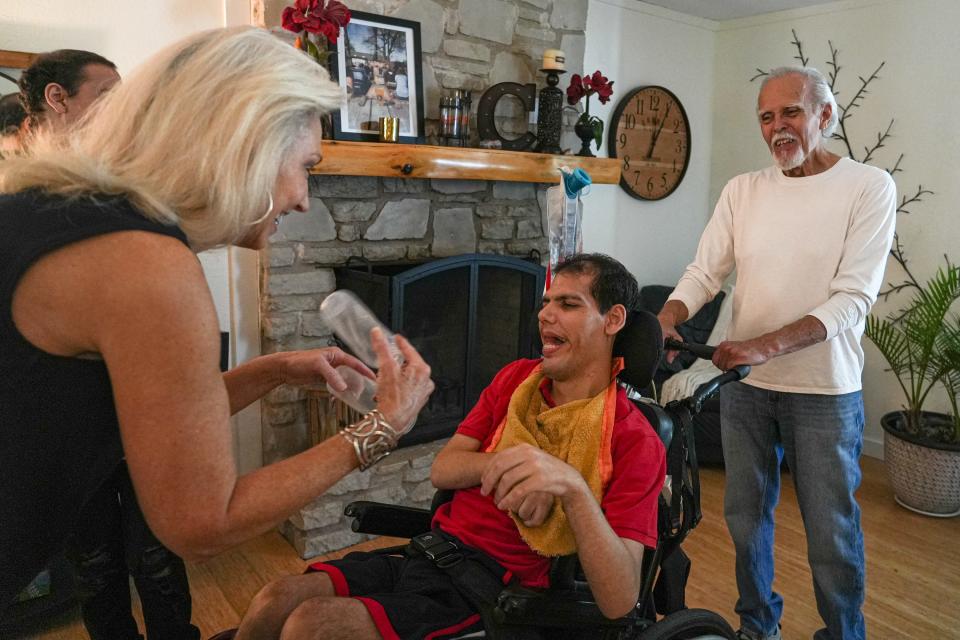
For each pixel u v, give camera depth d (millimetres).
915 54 3381
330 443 843
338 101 863
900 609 2264
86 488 832
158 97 759
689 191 4328
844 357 1818
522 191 3123
